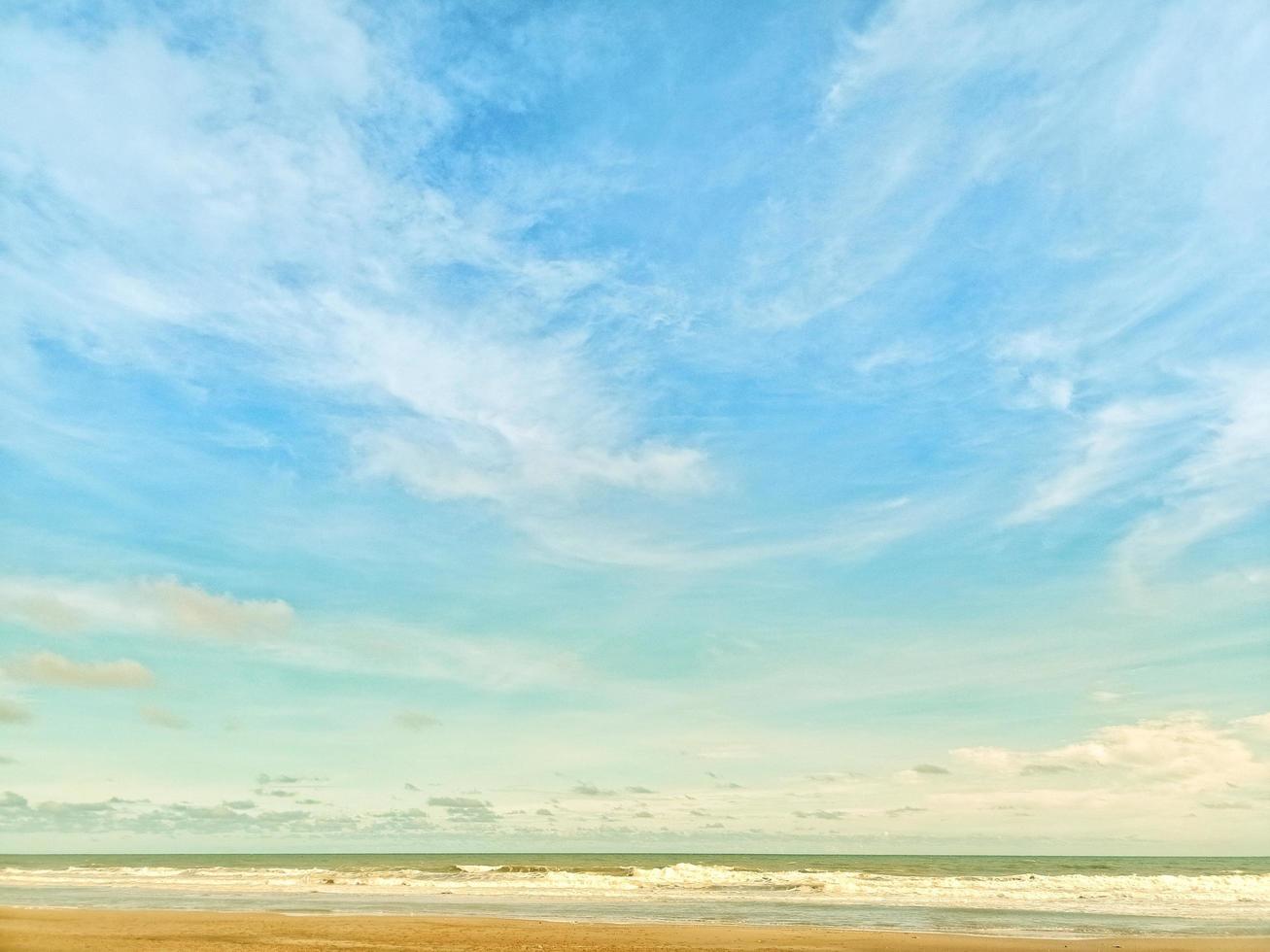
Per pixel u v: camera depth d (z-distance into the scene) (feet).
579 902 128.77
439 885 168.25
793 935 88.28
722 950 78.07
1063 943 83.51
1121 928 98.53
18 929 86.99
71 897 139.23
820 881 170.19
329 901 131.23
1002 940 85.51
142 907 117.50
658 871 187.21
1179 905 126.21
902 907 122.52
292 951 74.33
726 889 157.58
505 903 127.13
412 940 81.76
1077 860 454.81
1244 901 134.10
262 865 366.22
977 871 273.95
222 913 105.81
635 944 81.25
